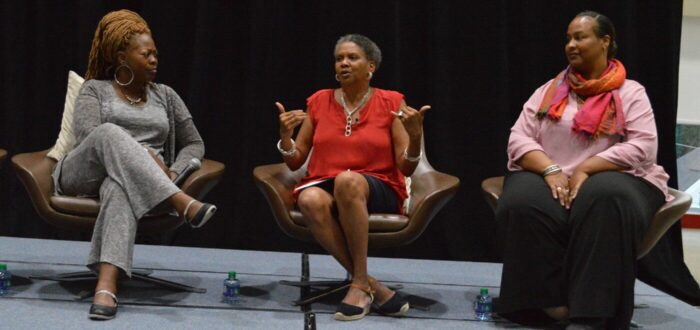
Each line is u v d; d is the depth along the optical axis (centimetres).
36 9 419
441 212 421
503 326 291
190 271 353
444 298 329
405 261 399
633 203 273
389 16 405
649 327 299
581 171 289
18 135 418
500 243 290
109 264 280
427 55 414
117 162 289
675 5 405
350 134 312
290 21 412
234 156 421
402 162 304
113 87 321
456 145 415
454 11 409
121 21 315
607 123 298
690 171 488
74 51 418
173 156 333
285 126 305
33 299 294
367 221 290
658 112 407
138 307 291
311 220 290
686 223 496
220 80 417
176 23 417
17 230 423
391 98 317
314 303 310
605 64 308
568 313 282
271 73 410
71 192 307
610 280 269
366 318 292
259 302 307
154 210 295
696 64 466
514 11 416
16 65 416
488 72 410
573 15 408
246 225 417
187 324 272
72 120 321
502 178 324
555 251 283
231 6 416
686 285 395
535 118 313
